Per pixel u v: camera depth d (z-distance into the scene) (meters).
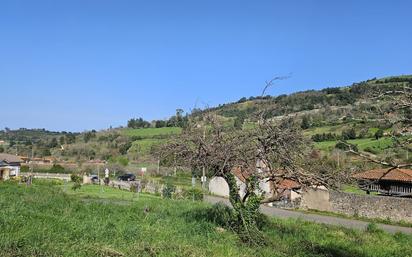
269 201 17.94
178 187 50.50
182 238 14.73
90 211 20.67
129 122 123.00
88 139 118.50
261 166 18.14
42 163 92.75
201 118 18.42
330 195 43.62
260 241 16.70
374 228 26.78
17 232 11.25
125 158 85.88
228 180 17.98
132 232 14.12
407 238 24.47
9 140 146.88
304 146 17.72
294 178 17.45
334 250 17.33
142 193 49.69
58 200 23.31
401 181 38.19
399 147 6.37
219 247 14.27
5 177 63.91
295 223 25.50
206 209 23.09
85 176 67.44
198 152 17.69
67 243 11.19
